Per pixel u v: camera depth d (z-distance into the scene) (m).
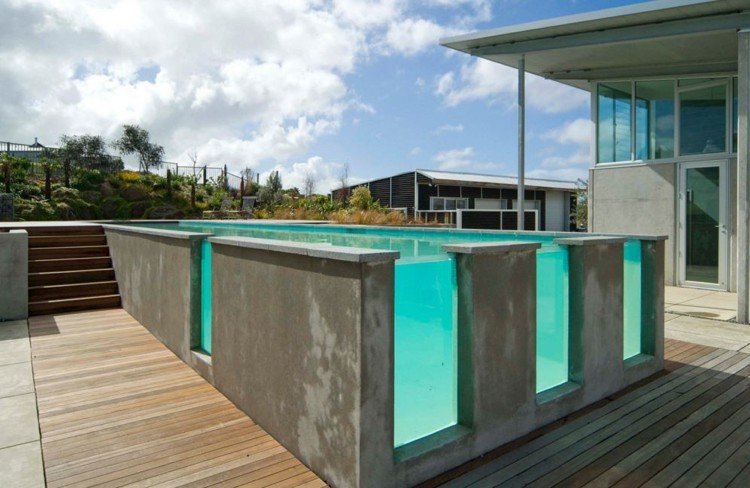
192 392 3.60
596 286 3.35
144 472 2.48
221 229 9.27
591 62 8.72
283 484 2.36
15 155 23.84
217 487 2.33
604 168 9.85
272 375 2.84
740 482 2.38
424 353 2.57
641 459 2.59
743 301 6.02
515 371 2.79
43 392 3.61
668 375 3.98
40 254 7.63
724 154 8.31
